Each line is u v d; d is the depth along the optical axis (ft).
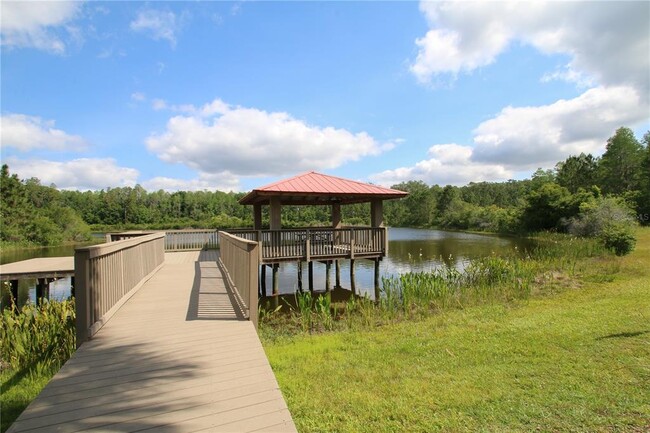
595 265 43.19
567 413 10.55
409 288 30.76
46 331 18.24
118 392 8.86
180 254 44.96
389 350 17.43
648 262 43.11
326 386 13.12
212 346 12.12
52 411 7.96
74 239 138.82
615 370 13.25
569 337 17.38
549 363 14.43
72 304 23.81
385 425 10.32
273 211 38.27
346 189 39.27
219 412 8.00
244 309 16.46
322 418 10.77
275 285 40.27
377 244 41.75
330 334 22.08
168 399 8.54
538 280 36.76
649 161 125.70
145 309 17.07
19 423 7.48
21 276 30.35
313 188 38.63
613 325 18.81
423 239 122.42
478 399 11.68
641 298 25.22
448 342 18.17
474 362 15.15
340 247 42.93
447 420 10.46
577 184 160.56
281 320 27.55
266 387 9.21
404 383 13.19
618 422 9.93
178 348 11.90
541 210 120.88
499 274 36.68
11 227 116.98
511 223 137.39
